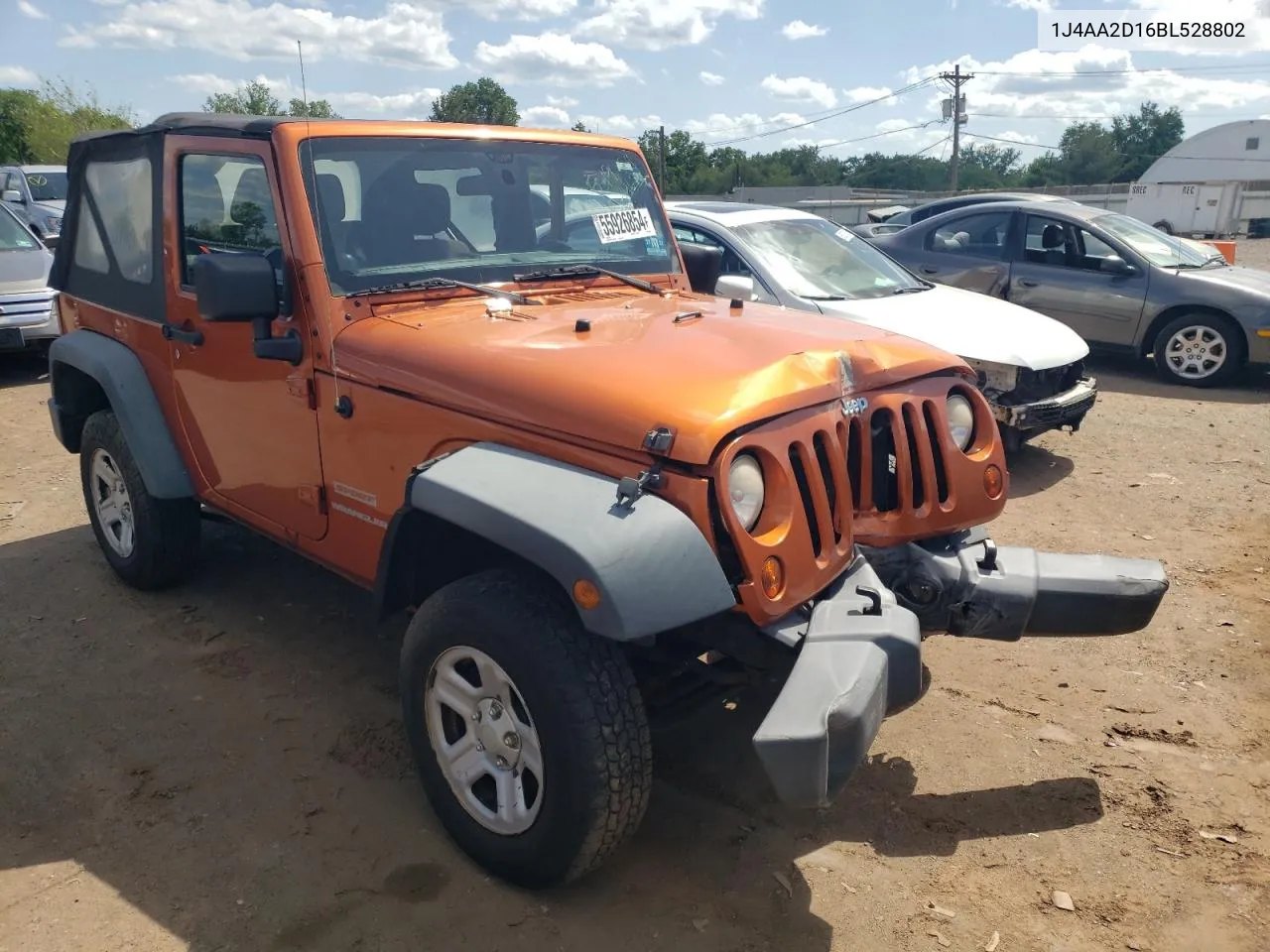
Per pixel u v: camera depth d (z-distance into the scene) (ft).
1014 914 9.46
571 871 8.97
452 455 9.39
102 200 14.98
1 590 15.99
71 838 10.28
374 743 12.03
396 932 9.07
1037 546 18.53
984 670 14.01
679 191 262.26
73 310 16.08
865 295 23.72
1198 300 30.86
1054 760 11.92
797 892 9.70
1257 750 12.12
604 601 7.80
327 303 10.94
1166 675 13.87
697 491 8.40
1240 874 10.00
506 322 10.95
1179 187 142.51
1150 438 25.90
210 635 14.58
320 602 15.70
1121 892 9.75
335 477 11.28
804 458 9.35
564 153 13.55
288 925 9.14
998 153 342.85
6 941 8.90
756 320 11.69
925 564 10.88
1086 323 32.55
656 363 9.43
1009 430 22.54
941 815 10.89
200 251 12.74
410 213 11.89
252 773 11.42
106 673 13.53
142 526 14.85
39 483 21.29
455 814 9.82
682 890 9.70
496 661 8.82
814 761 7.85
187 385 13.37
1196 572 17.33
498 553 9.98
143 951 8.83
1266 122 195.93
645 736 8.72
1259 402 29.86
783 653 8.98
